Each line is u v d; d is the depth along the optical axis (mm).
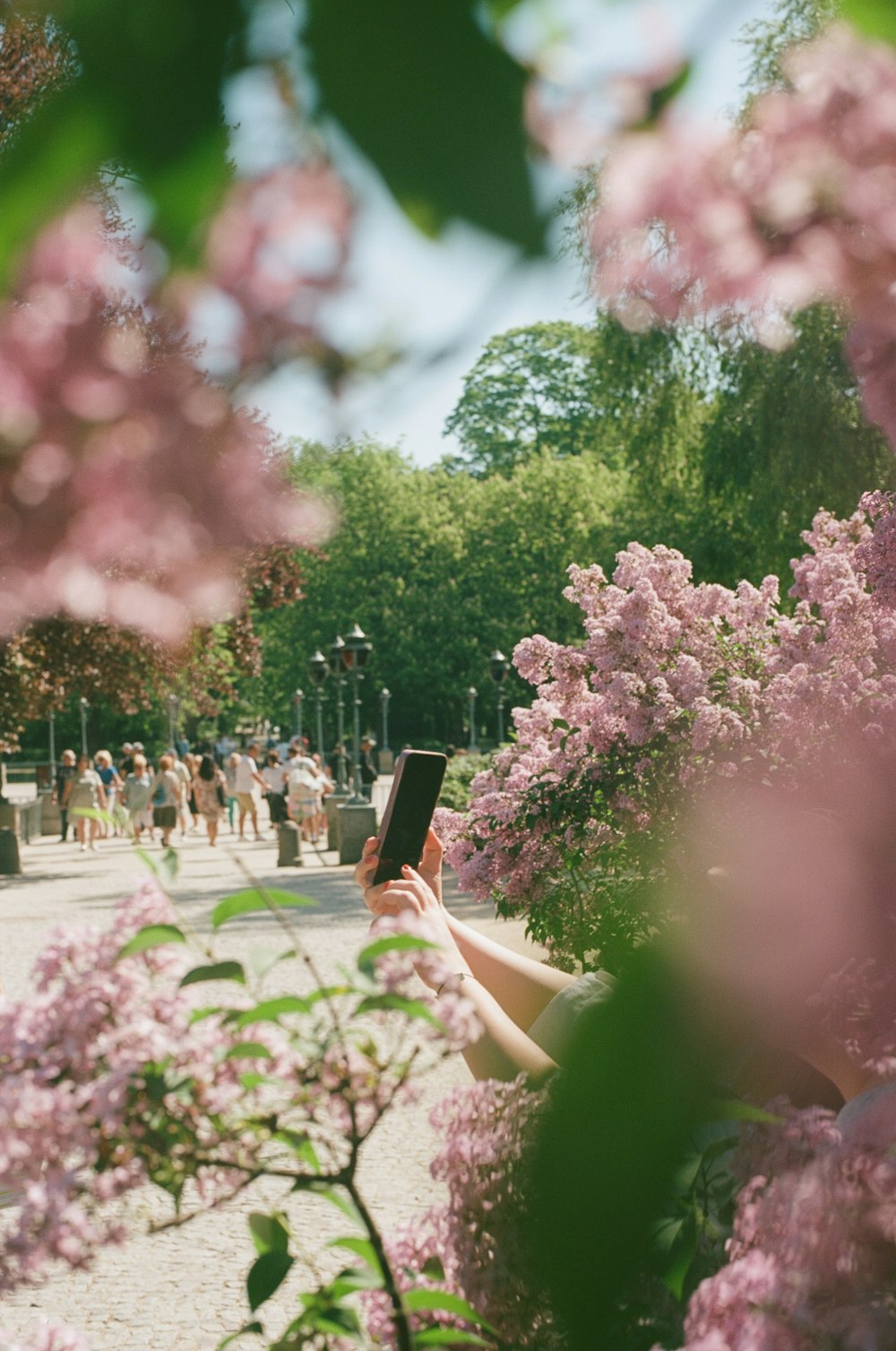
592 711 5637
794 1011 1364
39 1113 1125
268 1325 4504
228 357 548
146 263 528
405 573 59719
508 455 62281
